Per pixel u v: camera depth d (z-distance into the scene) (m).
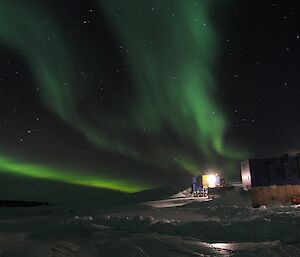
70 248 8.22
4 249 8.20
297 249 7.18
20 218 19.56
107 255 7.40
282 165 21.14
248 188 22.28
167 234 9.90
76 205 36.91
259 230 9.16
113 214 18.05
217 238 8.98
